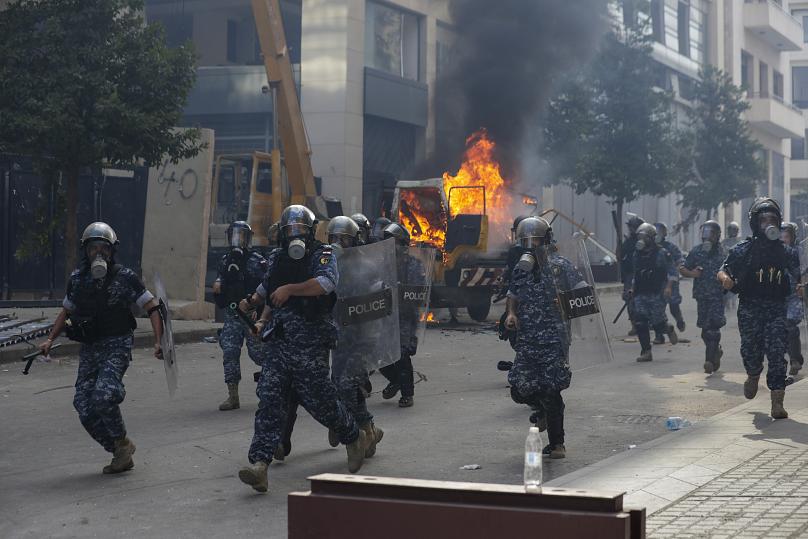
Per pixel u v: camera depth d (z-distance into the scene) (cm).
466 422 934
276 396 666
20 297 2175
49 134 1588
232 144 3400
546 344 755
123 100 1667
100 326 713
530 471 310
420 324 1019
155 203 2039
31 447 836
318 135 3250
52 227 1808
